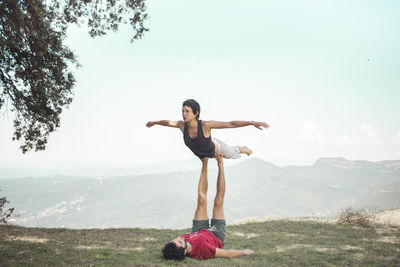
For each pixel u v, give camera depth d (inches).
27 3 407.8
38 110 483.8
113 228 453.1
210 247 241.9
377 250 297.6
